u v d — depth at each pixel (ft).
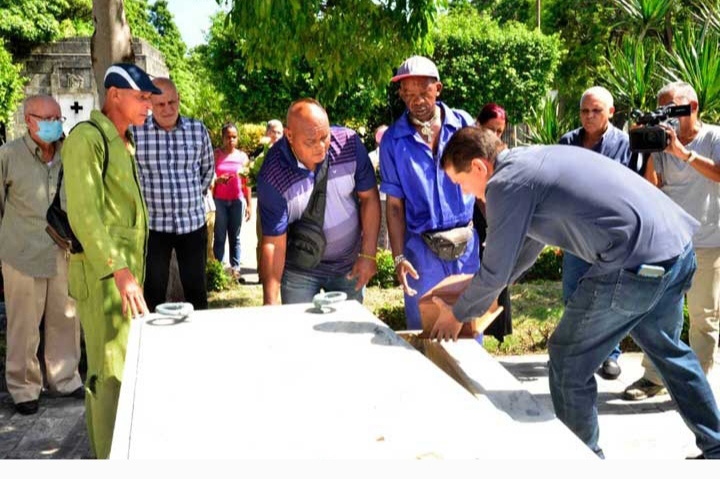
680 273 8.90
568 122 25.34
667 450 12.06
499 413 5.94
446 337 8.57
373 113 70.85
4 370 16.92
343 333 8.05
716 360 16.05
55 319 15.21
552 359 9.15
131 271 10.57
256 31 18.69
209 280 26.17
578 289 8.79
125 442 5.35
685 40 23.00
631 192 8.37
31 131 14.15
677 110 12.54
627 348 17.61
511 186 7.89
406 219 12.41
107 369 10.36
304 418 5.70
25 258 14.28
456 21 69.77
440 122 12.17
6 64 51.49
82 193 9.82
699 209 13.21
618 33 62.80
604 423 13.24
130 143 11.10
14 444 13.05
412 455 5.05
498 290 8.17
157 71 54.85
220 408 5.91
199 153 15.46
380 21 21.11
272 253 11.48
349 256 12.50
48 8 70.28
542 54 66.85
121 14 17.81
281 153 11.35
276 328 8.33
